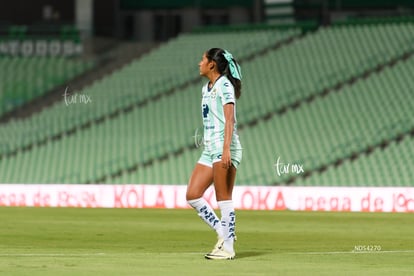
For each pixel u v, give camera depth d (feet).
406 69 410.52
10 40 500.74
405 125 374.84
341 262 114.21
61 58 493.77
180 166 395.75
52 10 498.69
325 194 297.53
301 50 445.78
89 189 321.73
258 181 371.15
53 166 416.46
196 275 95.76
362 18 465.47
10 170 420.77
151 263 109.81
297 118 403.95
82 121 446.19
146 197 316.60
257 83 432.25
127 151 413.59
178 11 497.46
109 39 495.00
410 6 468.34
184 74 460.96
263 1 485.15
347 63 426.51
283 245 154.10
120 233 183.62
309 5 476.95
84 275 95.35
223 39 471.21
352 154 369.91
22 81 480.64
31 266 105.09
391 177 349.61
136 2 499.51
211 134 114.73
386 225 217.77
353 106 399.03
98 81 474.08
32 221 225.97
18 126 453.17
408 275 99.14
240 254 126.11
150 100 450.30
